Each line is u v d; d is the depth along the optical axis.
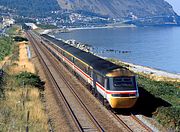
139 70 95.81
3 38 149.25
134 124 28.14
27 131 24.45
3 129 25.36
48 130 26.33
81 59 48.34
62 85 47.59
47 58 85.50
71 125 27.98
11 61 73.62
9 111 30.50
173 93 43.25
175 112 28.97
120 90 30.75
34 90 40.84
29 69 60.69
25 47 118.25
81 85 47.12
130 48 188.25
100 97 35.56
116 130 26.47
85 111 32.28
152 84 52.25
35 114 29.94
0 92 37.59
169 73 97.00
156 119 29.30
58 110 33.03
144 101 35.75
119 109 33.06
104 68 34.34
